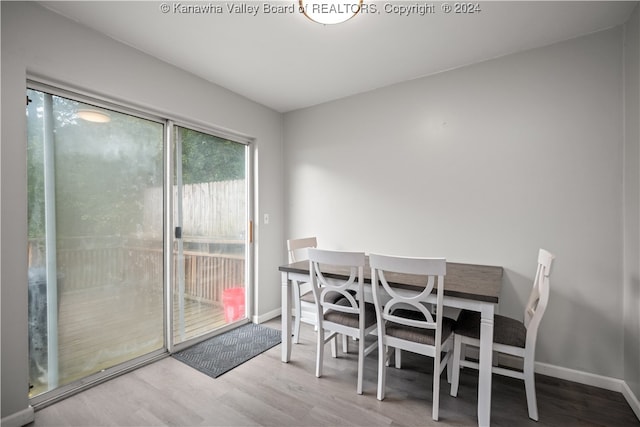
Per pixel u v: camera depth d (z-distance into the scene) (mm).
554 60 2115
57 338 1892
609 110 1942
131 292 2262
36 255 1810
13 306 1620
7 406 1593
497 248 2305
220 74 2609
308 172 3354
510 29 1971
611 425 1632
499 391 1950
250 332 2939
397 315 1963
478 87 2389
